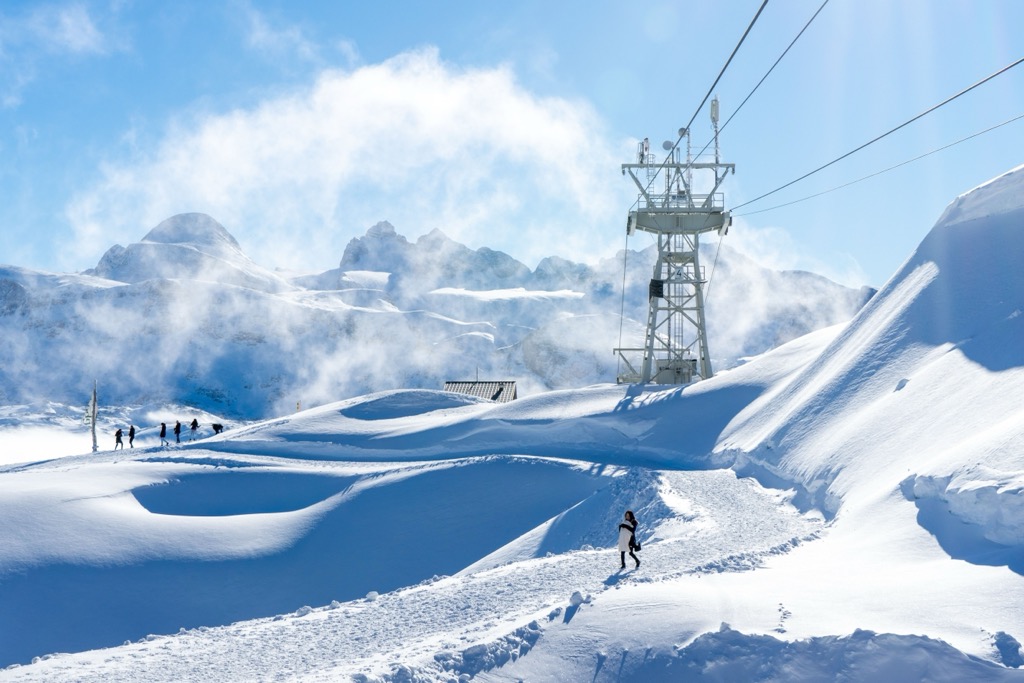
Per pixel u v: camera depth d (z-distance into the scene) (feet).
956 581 53.47
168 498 158.40
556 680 46.24
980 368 99.91
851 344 148.36
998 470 65.87
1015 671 40.32
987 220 136.46
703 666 44.52
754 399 170.40
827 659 43.11
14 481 156.35
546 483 150.51
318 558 137.80
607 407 194.39
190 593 126.31
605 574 71.77
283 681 48.60
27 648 110.52
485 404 237.04
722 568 65.62
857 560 67.15
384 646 58.90
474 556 133.90
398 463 178.81
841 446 108.27
